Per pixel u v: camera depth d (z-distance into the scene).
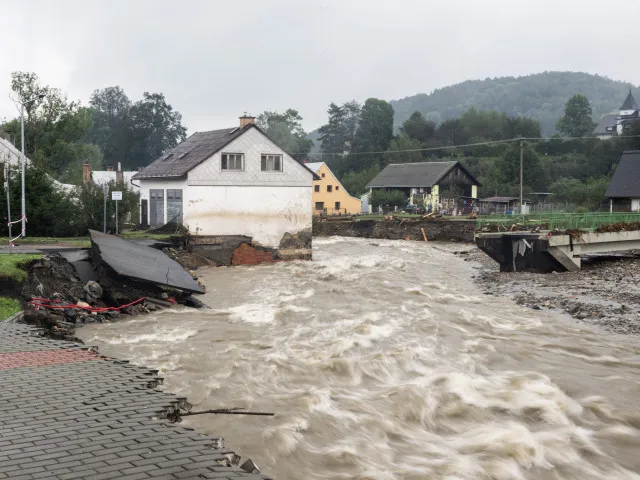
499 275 35.97
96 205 39.75
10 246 27.69
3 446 8.66
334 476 10.20
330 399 13.86
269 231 41.88
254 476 7.85
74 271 25.34
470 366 16.72
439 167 95.00
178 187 41.31
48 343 15.10
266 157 41.56
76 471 7.84
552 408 13.38
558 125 168.38
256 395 13.98
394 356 17.19
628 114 194.62
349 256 48.19
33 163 39.34
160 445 8.77
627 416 13.13
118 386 11.67
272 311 23.81
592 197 84.50
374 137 140.62
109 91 160.62
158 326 21.05
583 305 25.50
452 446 11.61
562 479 10.52
